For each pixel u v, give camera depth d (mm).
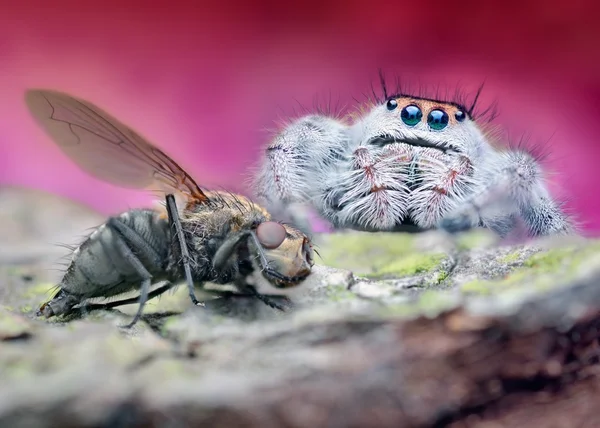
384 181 47
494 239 47
